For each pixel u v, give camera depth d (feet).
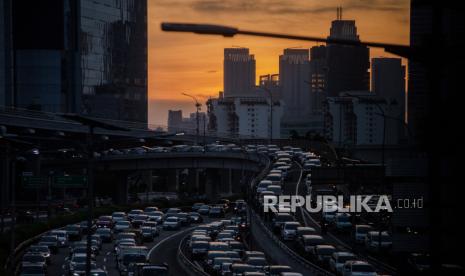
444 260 400.06
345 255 574.97
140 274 549.13
